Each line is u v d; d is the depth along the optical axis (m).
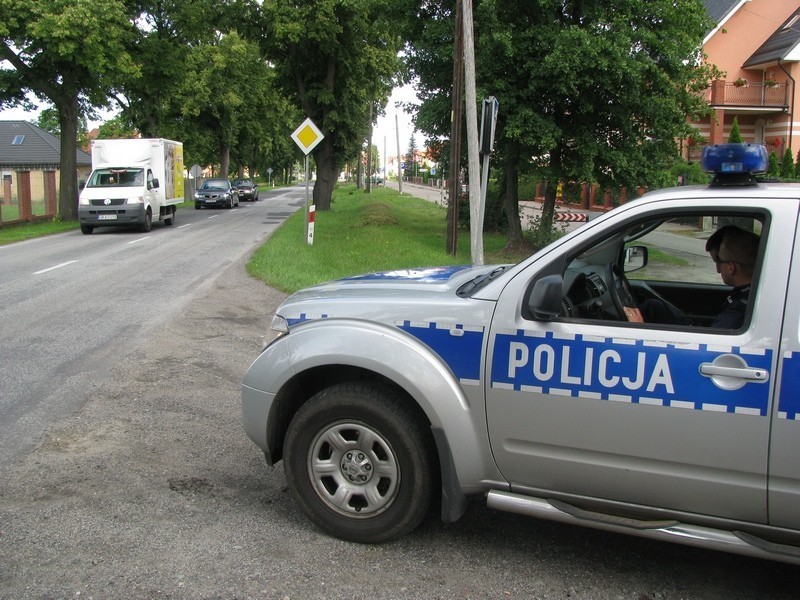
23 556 3.51
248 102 54.09
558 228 19.98
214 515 4.02
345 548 3.68
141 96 38.47
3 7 22.28
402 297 3.70
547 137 16.03
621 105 16.39
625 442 3.18
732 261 3.48
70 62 24.91
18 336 8.38
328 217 30.72
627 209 3.31
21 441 5.07
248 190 54.28
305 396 4.08
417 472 3.57
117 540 3.69
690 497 3.12
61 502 4.12
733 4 31.91
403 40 20.45
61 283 12.52
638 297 4.31
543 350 3.30
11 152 57.41
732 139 24.50
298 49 32.03
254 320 9.58
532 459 3.38
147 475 4.54
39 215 27.28
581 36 14.86
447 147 19.80
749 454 2.97
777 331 2.94
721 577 3.47
